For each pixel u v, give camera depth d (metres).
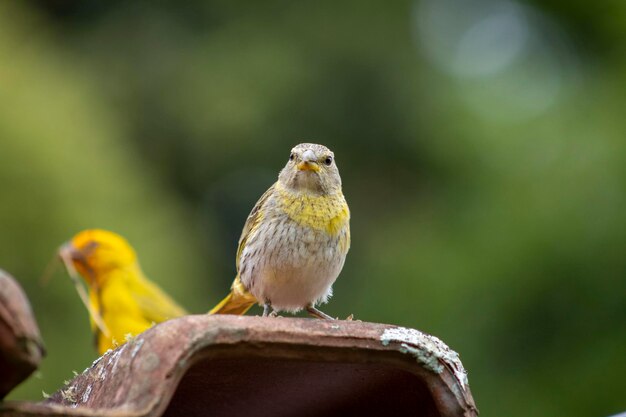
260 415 5.44
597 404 12.92
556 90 15.95
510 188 13.76
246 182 18.53
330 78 18.70
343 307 16.27
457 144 15.06
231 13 18.98
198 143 18.22
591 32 16.89
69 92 14.58
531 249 13.05
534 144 14.31
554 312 13.12
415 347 4.79
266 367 4.91
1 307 3.63
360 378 5.09
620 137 13.45
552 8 17.47
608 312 12.98
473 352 13.13
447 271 13.58
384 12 19.03
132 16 19.09
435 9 19.28
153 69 18.61
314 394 5.26
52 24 18.33
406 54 18.92
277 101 18.30
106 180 13.90
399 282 14.16
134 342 4.51
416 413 5.24
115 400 4.29
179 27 19.03
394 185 18.53
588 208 13.05
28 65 14.44
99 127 14.58
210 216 18.50
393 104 18.73
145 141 18.14
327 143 18.59
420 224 15.39
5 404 3.86
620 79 14.59
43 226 12.83
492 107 16.06
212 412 5.41
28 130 13.17
